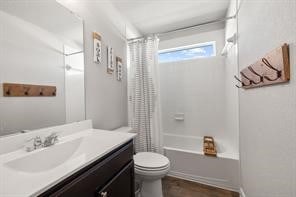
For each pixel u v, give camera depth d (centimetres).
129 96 218
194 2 187
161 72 284
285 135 70
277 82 73
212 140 240
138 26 241
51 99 114
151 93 204
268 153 88
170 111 279
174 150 203
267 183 90
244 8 132
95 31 160
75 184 68
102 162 87
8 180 58
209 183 185
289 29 64
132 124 212
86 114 146
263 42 92
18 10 95
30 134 97
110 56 182
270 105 85
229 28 202
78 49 138
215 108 250
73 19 134
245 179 142
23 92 97
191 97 265
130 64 216
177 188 180
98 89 164
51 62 115
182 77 271
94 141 110
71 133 125
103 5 174
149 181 149
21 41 97
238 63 159
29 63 100
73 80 133
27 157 80
